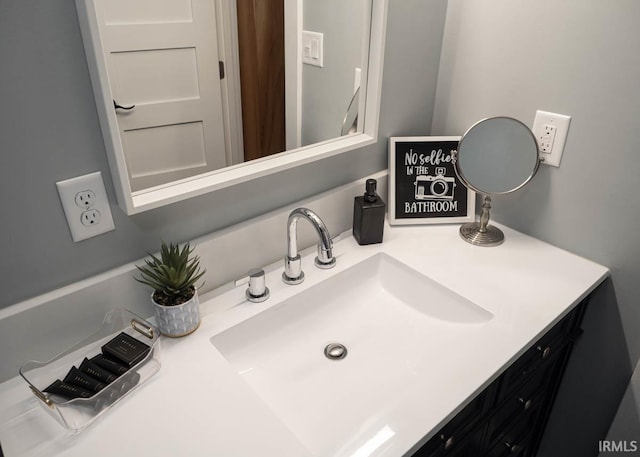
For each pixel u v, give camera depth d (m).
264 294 1.14
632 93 1.09
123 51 0.87
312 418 0.98
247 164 1.14
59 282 0.94
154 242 1.05
